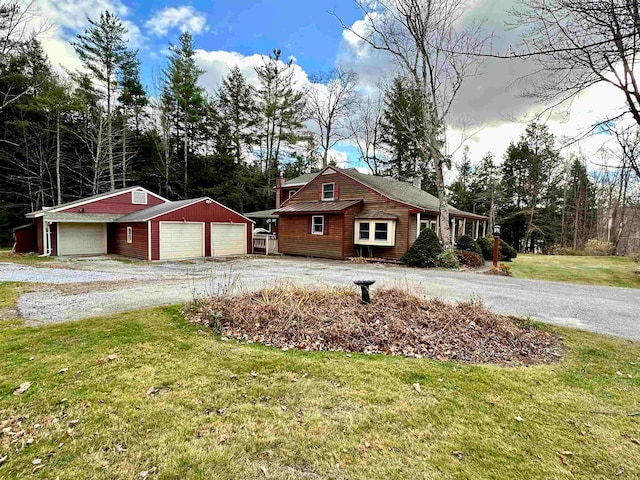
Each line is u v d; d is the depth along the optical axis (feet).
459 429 8.39
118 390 9.98
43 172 73.15
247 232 61.36
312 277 32.40
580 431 8.43
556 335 15.92
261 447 7.63
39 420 8.50
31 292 24.16
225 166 91.56
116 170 80.89
